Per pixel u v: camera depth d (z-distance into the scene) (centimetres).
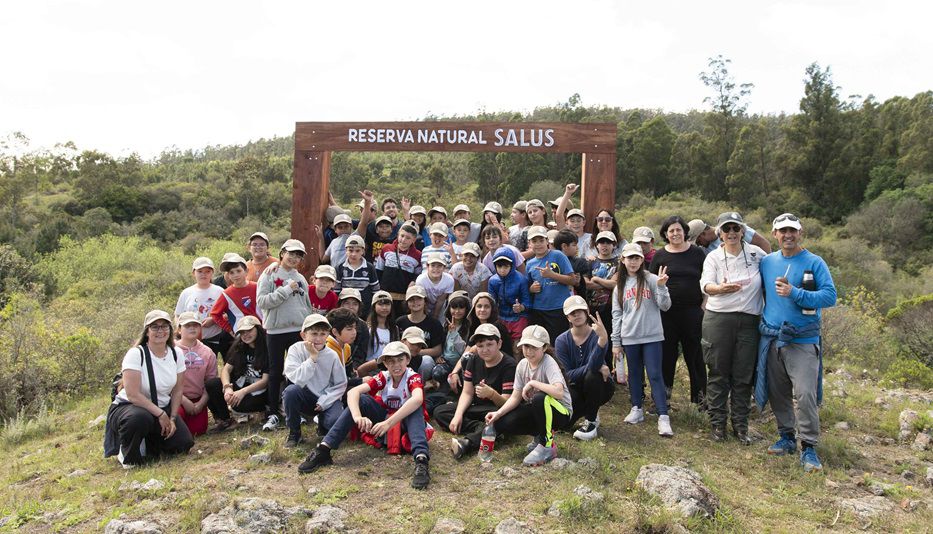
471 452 485
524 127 704
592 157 704
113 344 1036
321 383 506
